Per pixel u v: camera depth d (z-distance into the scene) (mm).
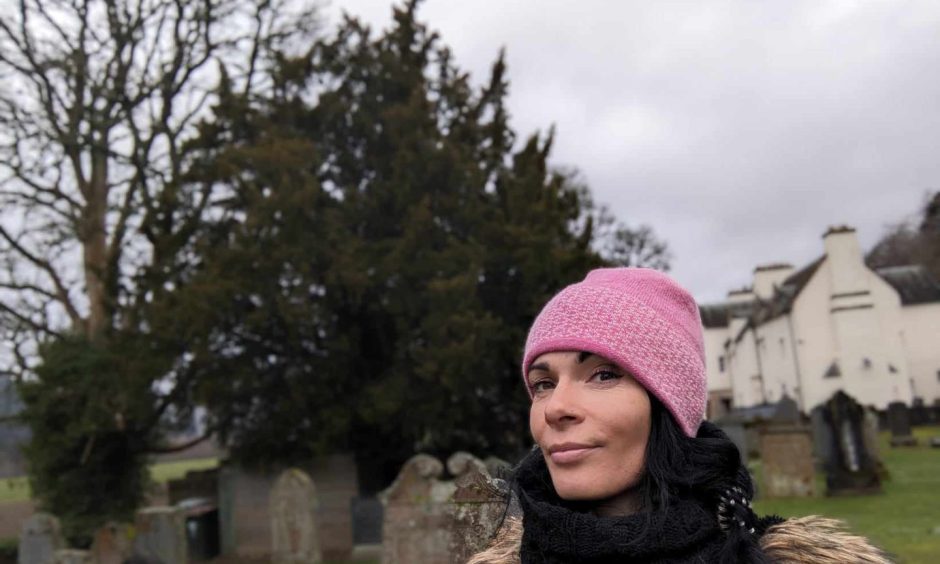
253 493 14039
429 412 13070
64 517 13711
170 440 15328
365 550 12688
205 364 13555
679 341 1384
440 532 8703
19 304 17078
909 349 46031
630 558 1227
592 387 1347
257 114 15422
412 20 16078
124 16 17422
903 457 20734
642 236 29016
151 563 10312
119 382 13328
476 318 12922
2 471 31750
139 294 14531
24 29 16406
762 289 51812
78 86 17141
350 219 14422
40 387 13742
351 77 15750
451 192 14211
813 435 18203
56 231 16891
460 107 16516
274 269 12820
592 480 1309
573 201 17156
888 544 9164
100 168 18266
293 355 13977
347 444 14711
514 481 1484
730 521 1292
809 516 1467
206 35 18344
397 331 14062
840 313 42000
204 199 15344
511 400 14062
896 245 59875
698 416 1396
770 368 48406
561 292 1486
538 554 1336
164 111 18109
